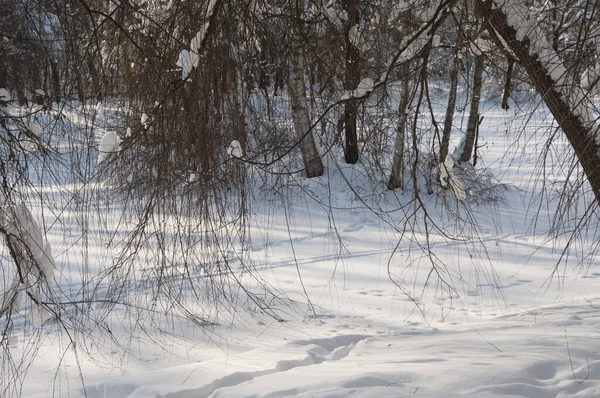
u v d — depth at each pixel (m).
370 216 15.52
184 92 6.50
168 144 6.47
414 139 6.30
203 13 6.47
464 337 7.77
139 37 6.70
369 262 13.41
